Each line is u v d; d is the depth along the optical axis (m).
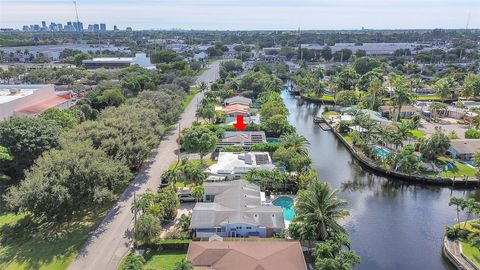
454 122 128.88
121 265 50.72
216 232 57.31
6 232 59.16
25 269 49.88
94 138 72.62
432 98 166.25
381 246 58.75
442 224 65.81
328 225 53.69
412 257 56.06
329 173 89.19
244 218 57.97
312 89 184.12
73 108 114.25
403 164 84.69
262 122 117.56
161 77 169.12
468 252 54.59
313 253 49.91
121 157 70.06
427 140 91.31
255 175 73.56
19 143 71.31
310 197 55.66
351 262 46.00
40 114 96.50
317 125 132.38
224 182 71.88
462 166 88.75
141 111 93.94
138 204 60.34
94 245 55.44
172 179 72.31
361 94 160.75
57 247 54.97
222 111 132.75
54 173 56.91
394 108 133.38
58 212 56.97
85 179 58.22
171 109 114.56
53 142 75.38
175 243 54.47
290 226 55.69
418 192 80.31
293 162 76.69
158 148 98.81
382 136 95.94
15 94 115.50
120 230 59.44
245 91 171.00
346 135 114.94
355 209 71.69
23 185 55.66
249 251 48.94
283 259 47.56
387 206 73.00
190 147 85.00
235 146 97.12
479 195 78.19
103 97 125.81
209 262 47.22
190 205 68.56
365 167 91.56
